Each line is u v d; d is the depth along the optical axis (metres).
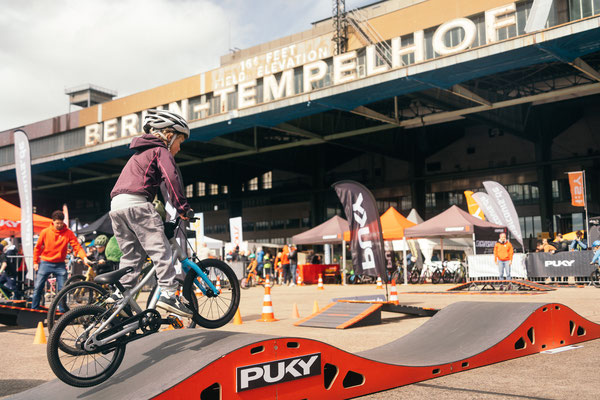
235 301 3.94
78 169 51.66
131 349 3.63
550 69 30.52
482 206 21.84
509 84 31.45
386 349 4.61
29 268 10.08
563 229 41.28
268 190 56.91
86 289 4.25
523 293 13.60
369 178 51.69
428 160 48.69
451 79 24.86
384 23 30.61
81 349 3.09
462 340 4.77
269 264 23.94
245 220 58.69
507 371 4.22
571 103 38.34
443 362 4.14
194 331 3.66
